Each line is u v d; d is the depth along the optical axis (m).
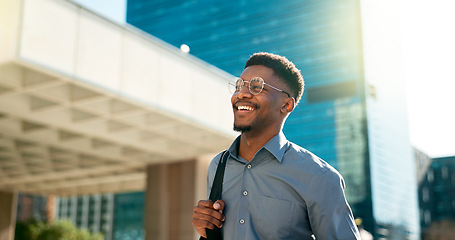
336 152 73.94
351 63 75.00
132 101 12.84
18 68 10.74
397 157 81.75
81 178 24.58
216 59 82.56
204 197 19.41
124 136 16.02
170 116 14.23
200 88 15.26
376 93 78.00
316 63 77.00
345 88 74.94
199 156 18.91
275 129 1.78
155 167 20.09
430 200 88.94
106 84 12.05
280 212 1.64
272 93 1.75
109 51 12.27
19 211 89.94
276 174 1.68
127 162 20.27
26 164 20.52
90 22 11.82
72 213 111.81
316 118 76.00
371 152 72.94
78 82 11.41
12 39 10.07
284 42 79.25
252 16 82.25
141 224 102.69
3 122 14.14
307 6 79.00
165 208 19.36
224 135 16.28
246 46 80.69
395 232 75.38
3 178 24.50
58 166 21.00
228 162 1.81
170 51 14.32
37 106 12.78
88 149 17.31
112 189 27.88
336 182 1.65
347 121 73.88
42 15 10.62
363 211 71.69
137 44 13.20
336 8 77.25
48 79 11.24
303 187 1.63
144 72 13.28
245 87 1.76
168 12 90.44
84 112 13.90
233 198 1.73
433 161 91.62
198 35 85.81
